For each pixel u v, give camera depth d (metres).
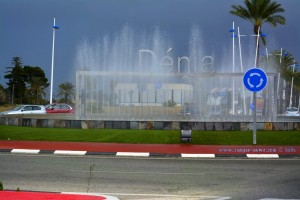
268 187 10.23
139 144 18.25
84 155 16.66
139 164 14.24
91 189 9.84
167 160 15.45
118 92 25.16
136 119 24.95
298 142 18.95
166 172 12.51
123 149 17.52
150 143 18.61
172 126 21.34
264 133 20.39
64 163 14.22
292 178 11.56
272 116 24.61
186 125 21.30
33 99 85.19
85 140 19.22
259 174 12.23
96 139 19.34
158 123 21.45
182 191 9.71
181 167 13.62
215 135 19.81
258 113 24.73
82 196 8.77
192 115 24.78
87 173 12.15
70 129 21.72
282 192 9.62
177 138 19.23
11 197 8.47
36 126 22.84
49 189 9.75
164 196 9.14
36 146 18.03
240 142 18.72
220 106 24.81
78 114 25.17
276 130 21.39
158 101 24.94
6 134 20.31
